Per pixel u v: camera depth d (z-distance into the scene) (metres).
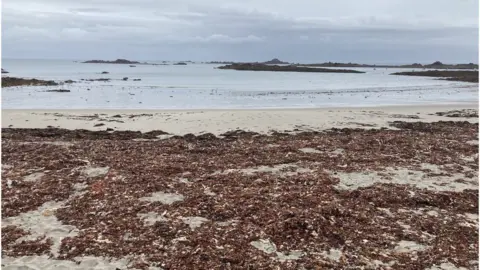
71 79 71.25
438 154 15.35
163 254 7.56
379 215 9.48
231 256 7.46
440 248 7.97
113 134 19.22
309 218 8.81
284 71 146.88
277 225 8.62
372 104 35.12
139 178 11.76
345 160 14.26
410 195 10.62
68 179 11.75
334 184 11.61
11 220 9.07
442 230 8.79
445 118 25.95
